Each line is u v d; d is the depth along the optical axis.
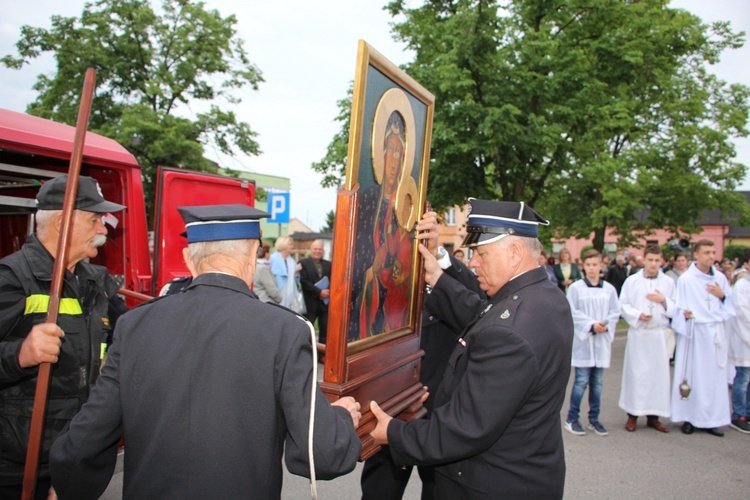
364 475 3.12
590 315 5.65
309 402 1.51
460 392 1.98
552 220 17.89
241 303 1.60
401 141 2.31
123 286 4.57
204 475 1.46
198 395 1.49
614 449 5.24
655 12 13.25
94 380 2.44
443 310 2.77
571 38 13.13
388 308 2.33
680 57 16.56
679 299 5.77
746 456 5.09
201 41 17.95
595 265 5.66
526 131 11.09
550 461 2.04
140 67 17.47
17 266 2.25
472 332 2.13
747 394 6.34
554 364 2.01
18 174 3.96
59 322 2.31
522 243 2.20
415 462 2.00
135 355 1.55
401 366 2.40
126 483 1.53
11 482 2.27
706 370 5.64
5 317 2.18
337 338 1.84
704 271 5.76
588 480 4.50
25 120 3.79
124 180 4.54
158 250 4.73
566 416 6.32
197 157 16.67
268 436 1.51
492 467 2.01
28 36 16.62
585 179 13.73
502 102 10.99
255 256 1.76
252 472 1.49
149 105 17.16
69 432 1.55
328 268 8.27
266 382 1.51
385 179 2.15
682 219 17.50
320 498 4.07
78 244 2.39
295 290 8.06
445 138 10.80
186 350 1.52
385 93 2.07
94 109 17.12
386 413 2.18
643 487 4.38
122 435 1.63
